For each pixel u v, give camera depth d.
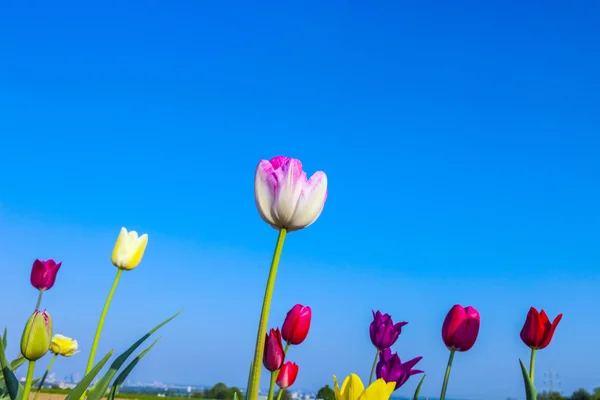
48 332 0.84
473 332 0.86
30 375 0.83
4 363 0.84
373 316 1.07
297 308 0.95
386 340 1.05
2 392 1.05
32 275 1.40
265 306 0.65
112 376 0.84
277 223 0.68
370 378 1.04
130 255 1.14
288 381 1.02
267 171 0.69
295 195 0.68
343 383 0.69
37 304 1.39
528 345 0.92
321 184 0.69
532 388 0.90
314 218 0.69
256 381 0.63
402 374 0.94
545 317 0.91
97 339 1.05
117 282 1.14
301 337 0.95
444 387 0.86
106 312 1.08
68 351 1.55
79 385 0.79
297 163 0.69
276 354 0.87
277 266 0.67
